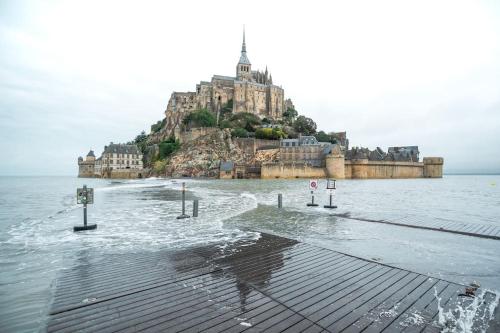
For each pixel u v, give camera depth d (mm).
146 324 5582
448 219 18172
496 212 21922
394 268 8984
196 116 135125
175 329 5414
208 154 121812
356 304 6551
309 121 147750
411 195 40094
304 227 15633
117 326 5504
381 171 122625
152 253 10609
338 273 8539
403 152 144375
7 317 5840
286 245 11773
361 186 65000
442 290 7359
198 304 6480
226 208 23672
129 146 143375
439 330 5516
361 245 11891
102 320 5727
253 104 144750
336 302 6645
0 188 66562
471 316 6035
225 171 110750
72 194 45344
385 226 15859
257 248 11312
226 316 5941
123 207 24969
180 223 16953
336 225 16172
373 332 5422
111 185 73750
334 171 104625
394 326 5633
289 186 60656
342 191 47500
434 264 9477
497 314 6129
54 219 18531
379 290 7328
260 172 111562
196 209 19062
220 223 16859
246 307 6359
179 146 135625
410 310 6289
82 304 6410
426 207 25047
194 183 78312
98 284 7609
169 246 11656
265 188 53594
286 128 136000
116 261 9648
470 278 8289
